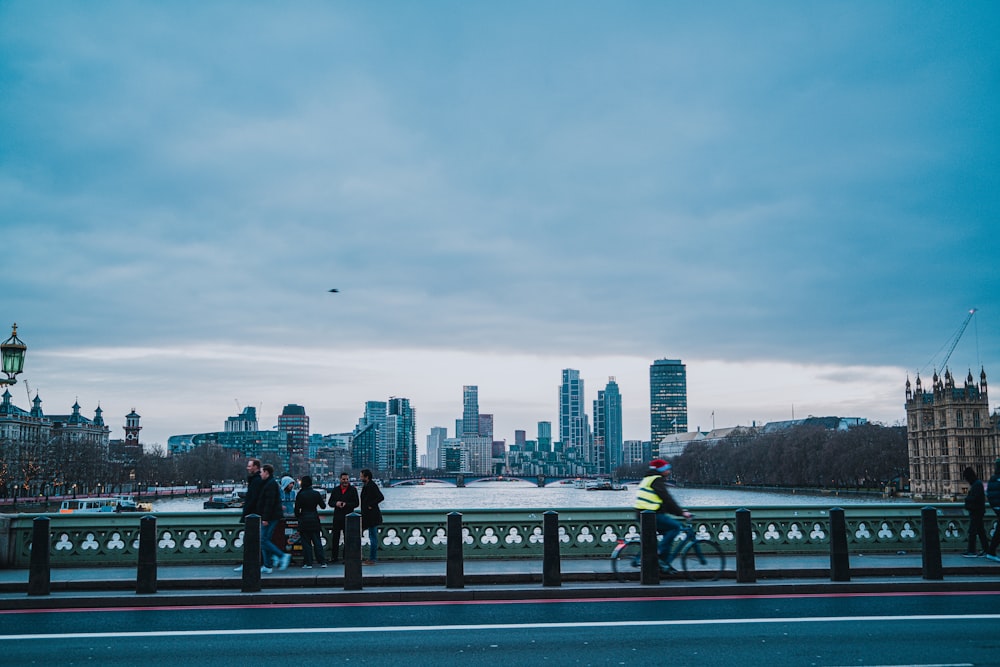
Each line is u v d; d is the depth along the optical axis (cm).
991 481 2405
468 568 2208
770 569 2136
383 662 1352
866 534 2542
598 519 2462
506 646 1456
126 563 2348
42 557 1925
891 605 1819
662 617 1694
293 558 2380
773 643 1470
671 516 2111
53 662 1364
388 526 2445
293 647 1457
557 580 1992
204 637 1537
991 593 1977
